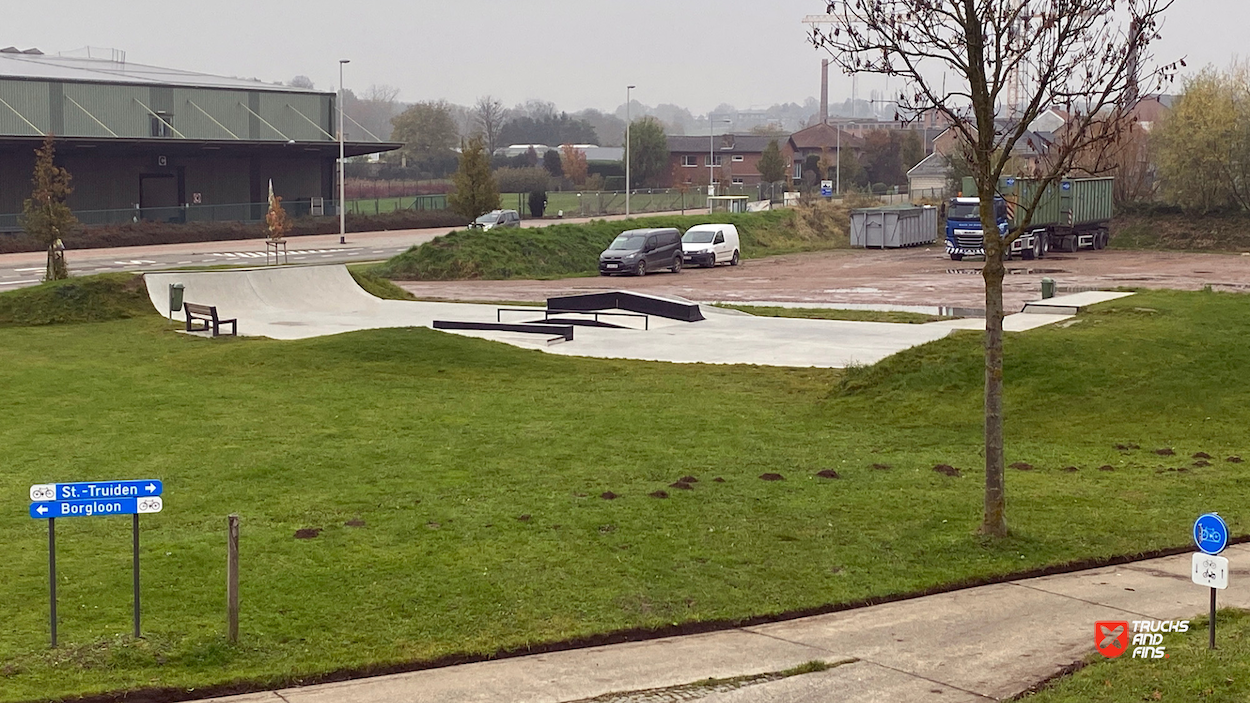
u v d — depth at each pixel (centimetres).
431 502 1293
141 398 1969
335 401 1955
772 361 2405
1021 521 1240
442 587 1004
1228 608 941
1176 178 6531
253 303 3347
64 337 2759
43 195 3784
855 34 1124
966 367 1966
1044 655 852
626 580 1032
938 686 793
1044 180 1122
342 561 1073
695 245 5359
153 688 777
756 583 1032
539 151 15012
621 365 2345
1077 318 2338
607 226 5884
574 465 1484
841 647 884
